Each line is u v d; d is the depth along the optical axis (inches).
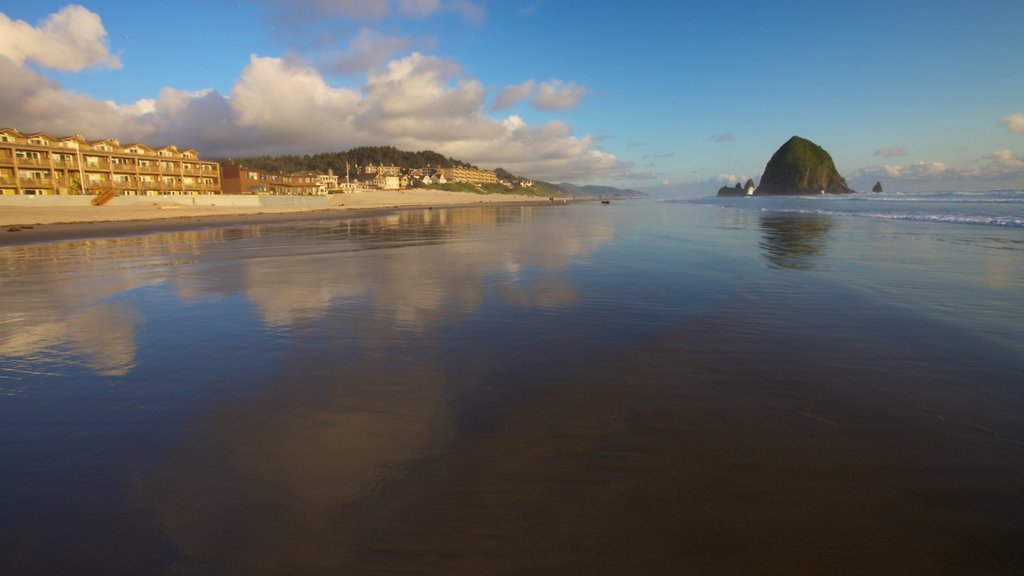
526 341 240.7
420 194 5782.5
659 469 125.6
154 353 227.0
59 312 314.7
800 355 214.5
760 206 2507.4
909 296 331.3
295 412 161.8
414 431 147.9
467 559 95.4
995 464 125.3
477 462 130.0
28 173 2090.3
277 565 94.2
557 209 2910.9
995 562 92.7
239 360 216.2
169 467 129.3
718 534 101.6
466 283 404.2
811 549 97.0
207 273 475.5
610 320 279.7
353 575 91.7
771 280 399.9
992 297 325.7
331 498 114.6
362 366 206.7
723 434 143.5
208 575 91.8
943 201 1990.7
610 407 163.3
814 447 135.2
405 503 112.6
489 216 1984.5
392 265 517.3
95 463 131.9
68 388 186.1
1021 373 189.5
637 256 572.4
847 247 620.7
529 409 162.6
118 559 96.3
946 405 161.5
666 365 204.2
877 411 157.6
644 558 95.3
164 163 2659.9
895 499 111.6
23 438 146.4
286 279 432.5
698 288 371.2
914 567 92.0
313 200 3157.0
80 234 1103.0
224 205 2436.0
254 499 114.5
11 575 92.1
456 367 204.2
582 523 105.4
